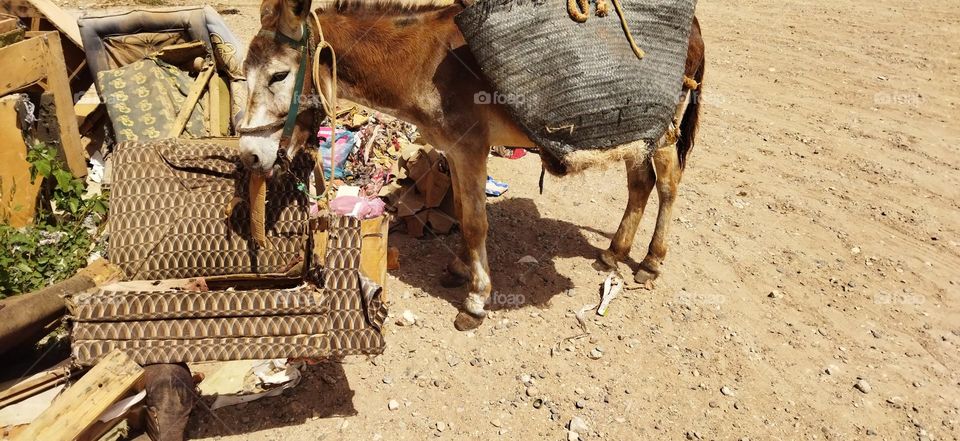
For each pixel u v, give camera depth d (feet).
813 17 39.45
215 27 17.07
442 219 16.87
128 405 9.72
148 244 11.36
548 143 11.80
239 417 11.34
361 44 11.99
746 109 26.63
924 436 11.94
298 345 10.31
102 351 9.80
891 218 19.07
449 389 12.44
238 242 11.64
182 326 10.02
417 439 11.37
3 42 14.82
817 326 14.69
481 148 12.82
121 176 11.54
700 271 16.35
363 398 12.05
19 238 12.71
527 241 17.11
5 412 10.03
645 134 12.12
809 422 12.17
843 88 28.91
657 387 12.81
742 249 17.34
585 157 11.88
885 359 13.82
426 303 14.60
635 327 14.35
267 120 10.98
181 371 10.01
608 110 11.50
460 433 11.57
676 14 12.13
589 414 12.10
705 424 12.03
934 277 16.55
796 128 24.95
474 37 11.43
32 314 10.42
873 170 21.86
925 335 14.56
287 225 11.80
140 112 15.80
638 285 15.61
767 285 15.99
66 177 14.32
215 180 11.79
